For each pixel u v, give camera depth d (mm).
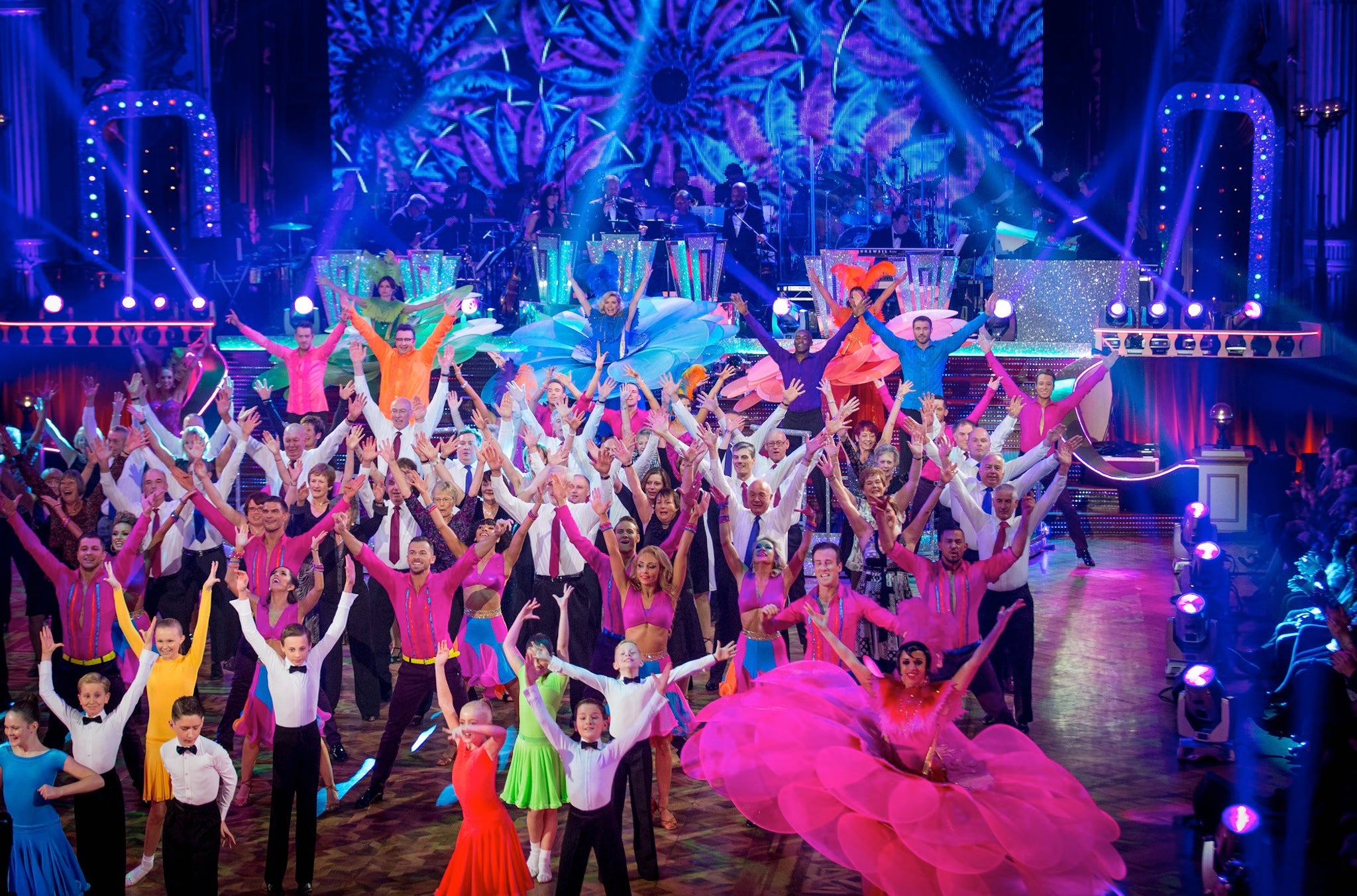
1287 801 7449
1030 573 14211
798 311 17922
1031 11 22094
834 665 7645
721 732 7051
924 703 6688
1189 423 17594
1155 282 19469
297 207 22469
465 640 8688
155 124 21047
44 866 6379
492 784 6348
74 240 20922
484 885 6289
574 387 12164
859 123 22344
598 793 6195
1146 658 10906
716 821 7777
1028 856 5945
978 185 22141
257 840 7512
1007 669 9266
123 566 8508
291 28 22312
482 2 22328
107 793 6754
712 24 22359
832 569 7859
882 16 22203
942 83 22203
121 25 20609
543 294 18141
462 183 20312
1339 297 19562
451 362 12453
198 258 20062
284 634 6918
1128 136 21250
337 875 7020
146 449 11633
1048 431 12633
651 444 10227
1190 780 8227
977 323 12688
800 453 9242
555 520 9242
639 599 7676
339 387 14781
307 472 10891
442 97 22406
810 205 20844
